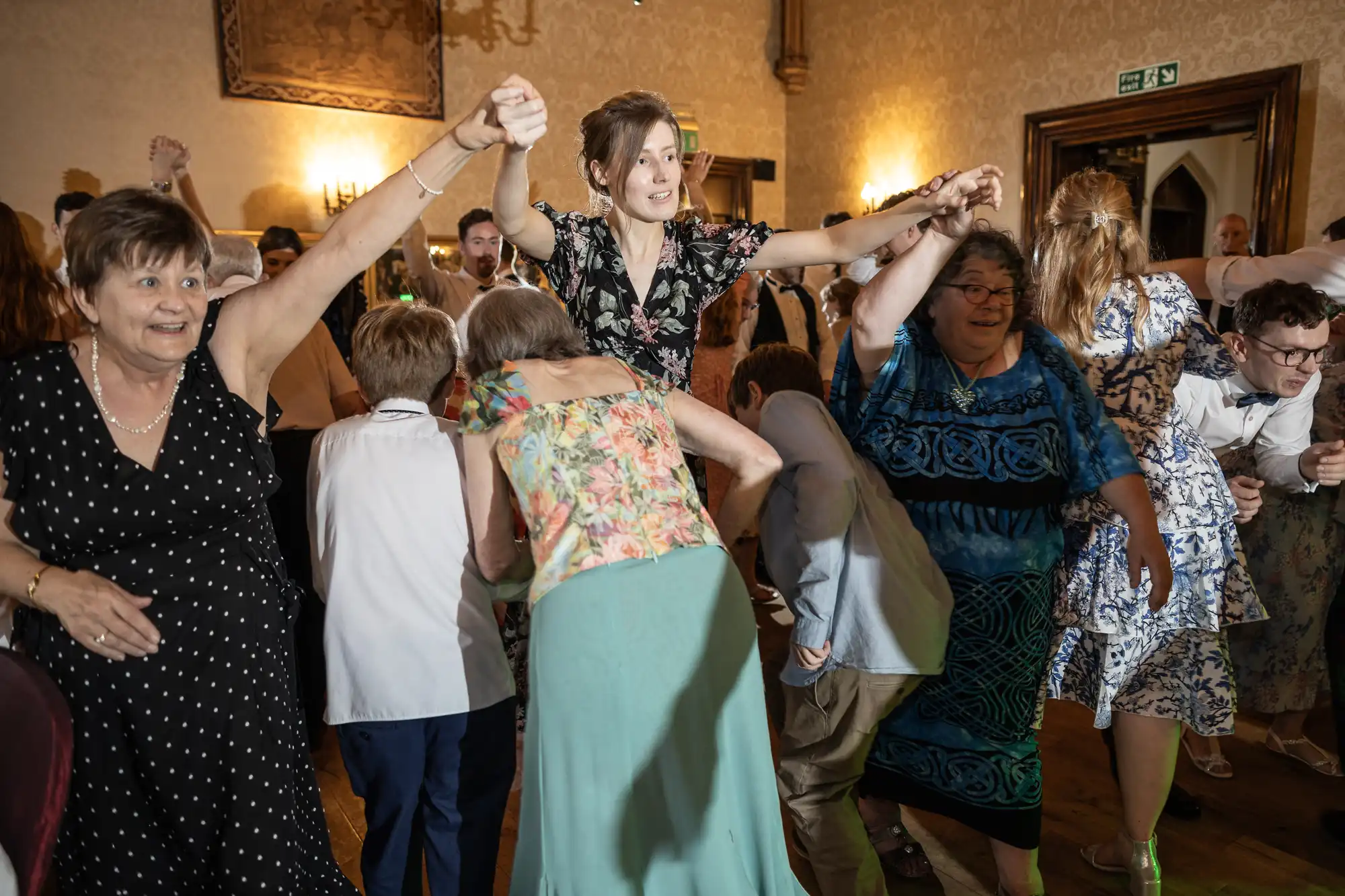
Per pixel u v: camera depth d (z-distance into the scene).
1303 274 2.34
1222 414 2.45
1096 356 2.08
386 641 1.76
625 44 8.61
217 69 7.03
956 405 1.96
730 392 2.27
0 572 1.41
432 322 1.85
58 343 1.50
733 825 1.68
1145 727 2.15
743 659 1.69
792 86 9.30
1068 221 2.09
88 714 1.47
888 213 1.88
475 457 1.65
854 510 1.89
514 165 1.73
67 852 1.53
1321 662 2.76
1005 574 1.92
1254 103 6.11
